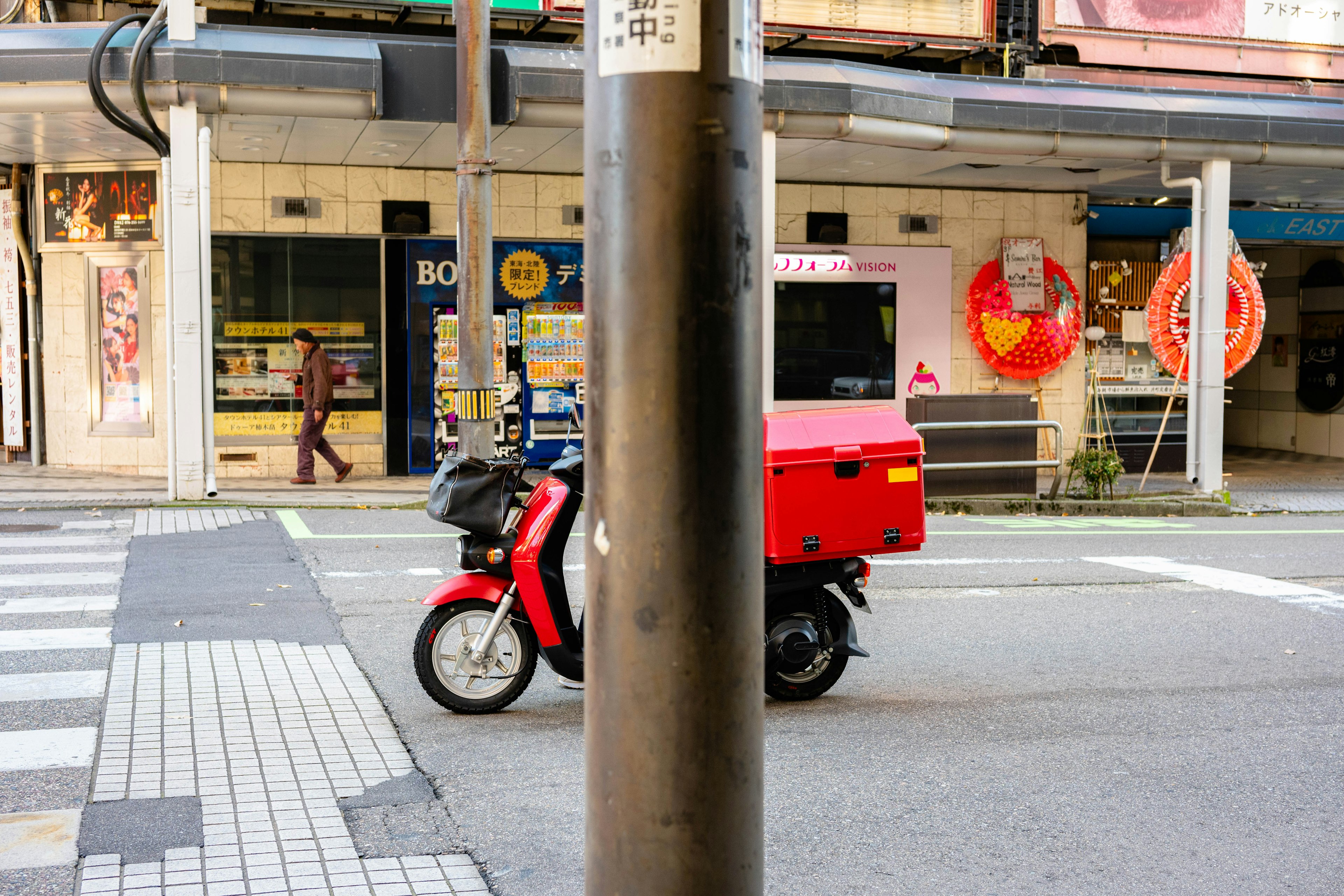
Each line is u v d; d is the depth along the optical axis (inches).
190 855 163.0
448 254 633.0
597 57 76.5
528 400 646.5
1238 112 596.7
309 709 231.0
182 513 475.5
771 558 236.2
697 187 74.6
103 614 303.6
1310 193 740.7
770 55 646.5
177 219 488.4
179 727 218.8
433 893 153.2
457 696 232.4
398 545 411.5
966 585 366.9
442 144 557.6
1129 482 677.9
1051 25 672.4
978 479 588.4
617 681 77.3
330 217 616.4
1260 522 550.6
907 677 265.6
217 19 584.4
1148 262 750.5
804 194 684.7
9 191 637.3
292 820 176.9
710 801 76.9
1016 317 713.0
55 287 612.4
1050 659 281.3
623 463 76.2
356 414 626.5
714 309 75.2
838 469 237.6
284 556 387.2
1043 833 178.5
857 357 697.0
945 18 641.6
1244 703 246.5
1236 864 168.1
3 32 482.9
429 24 601.6
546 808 184.5
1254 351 625.3
